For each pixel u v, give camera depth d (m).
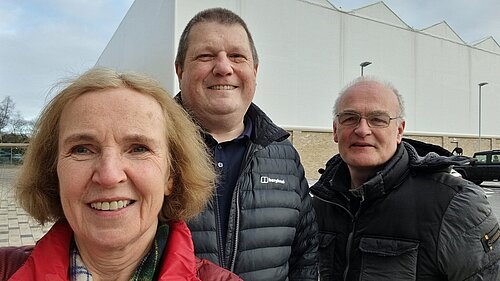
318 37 8.36
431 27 10.26
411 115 9.72
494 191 5.54
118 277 0.41
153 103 0.42
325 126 8.38
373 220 0.71
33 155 0.43
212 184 0.51
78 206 0.38
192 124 0.49
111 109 0.39
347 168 0.80
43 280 0.38
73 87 0.39
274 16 7.82
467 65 10.94
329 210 0.81
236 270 0.61
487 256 0.63
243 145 0.69
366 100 0.73
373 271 0.69
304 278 0.73
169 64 6.68
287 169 0.71
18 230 2.54
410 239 0.67
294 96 8.02
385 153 0.72
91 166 0.38
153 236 0.44
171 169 0.46
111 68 0.42
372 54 9.14
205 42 0.67
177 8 6.74
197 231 0.60
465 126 10.84
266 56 7.73
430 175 0.71
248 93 0.69
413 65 9.80
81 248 0.41
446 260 0.64
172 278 0.40
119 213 0.39
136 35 9.53
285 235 0.67
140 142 0.39
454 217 0.65
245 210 0.63
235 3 7.39
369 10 9.17
